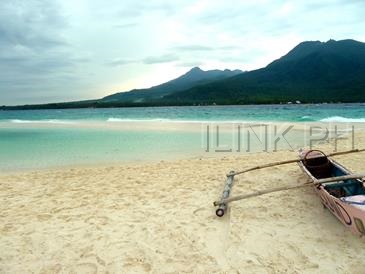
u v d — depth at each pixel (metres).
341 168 7.42
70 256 5.22
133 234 5.87
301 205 6.90
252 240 5.47
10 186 9.20
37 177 10.19
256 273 4.57
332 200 5.66
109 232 5.99
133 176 9.80
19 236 5.95
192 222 6.28
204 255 5.08
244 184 8.62
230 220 6.30
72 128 25.48
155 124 26.42
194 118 36.50
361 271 4.50
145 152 14.09
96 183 9.20
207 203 7.27
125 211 6.96
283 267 4.68
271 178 9.09
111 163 12.10
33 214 6.98
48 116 56.06
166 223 6.27
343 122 24.62
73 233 6.00
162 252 5.22
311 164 8.36
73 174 10.41
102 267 4.87
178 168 10.62
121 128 23.83
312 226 5.89
